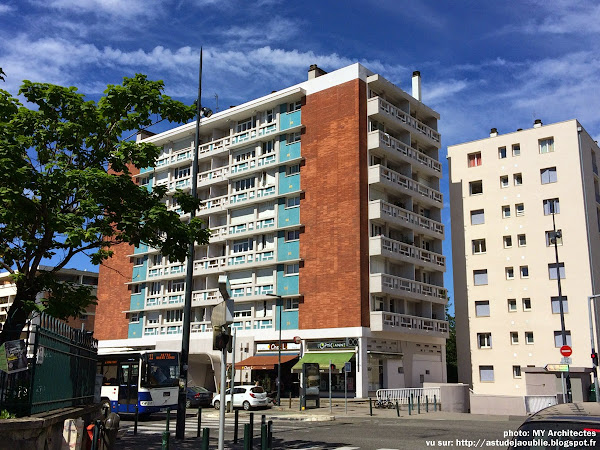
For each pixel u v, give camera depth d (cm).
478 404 3028
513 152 5059
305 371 3262
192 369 4600
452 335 7494
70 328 1284
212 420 2588
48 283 1387
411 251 4353
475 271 5066
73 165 1424
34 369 1028
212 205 4894
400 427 2038
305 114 4462
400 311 4259
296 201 4391
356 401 3631
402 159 4453
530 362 4647
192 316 4828
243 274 4572
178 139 5381
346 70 4322
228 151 4891
